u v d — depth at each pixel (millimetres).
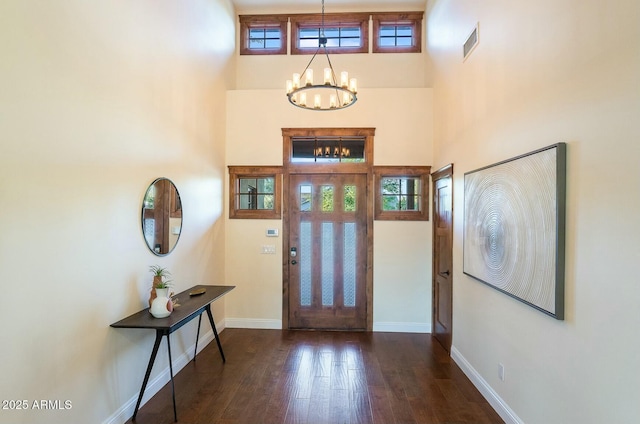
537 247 1993
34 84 1717
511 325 2363
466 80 3191
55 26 1841
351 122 4527
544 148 1913
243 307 4598
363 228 4531
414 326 4465
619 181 1442
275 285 4574
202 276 3820
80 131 2018
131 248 2512
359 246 4535
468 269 3111
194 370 3322
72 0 1953
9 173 1596
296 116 4562
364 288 4523
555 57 1865
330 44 5164
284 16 5078
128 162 2467
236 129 4594
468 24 3137
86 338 2072
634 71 1368
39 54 1743
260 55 5121
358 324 4523
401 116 4500
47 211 1798
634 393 1368
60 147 1877
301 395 2865
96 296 2154
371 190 4496
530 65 2115
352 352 3783
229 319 4609
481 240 2797
